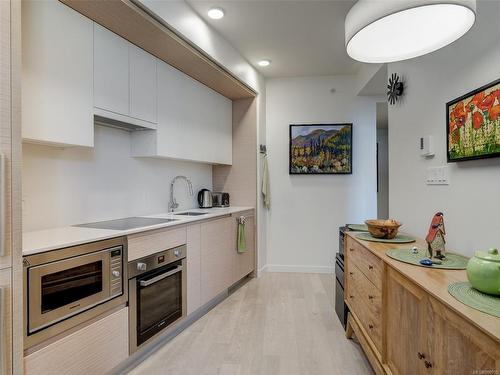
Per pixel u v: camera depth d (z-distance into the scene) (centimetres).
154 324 221
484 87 144
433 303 114
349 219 422
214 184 420
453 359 101
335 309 297
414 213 225
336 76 421
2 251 124
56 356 151
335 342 238
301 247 433
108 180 253
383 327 164
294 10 257
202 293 284
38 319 143
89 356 169
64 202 216
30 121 167
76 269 163
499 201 140
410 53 167
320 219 428
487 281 109
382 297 165
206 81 335
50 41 178
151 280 211
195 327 263
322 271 428
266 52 342
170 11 225
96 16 201
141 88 250
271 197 438
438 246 158
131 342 199
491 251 115
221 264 320
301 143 428
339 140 420
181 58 272
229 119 404
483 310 97
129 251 198
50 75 178
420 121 215
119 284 190
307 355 220
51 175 207
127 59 235
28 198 193
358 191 420
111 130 257
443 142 187
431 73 200
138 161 286
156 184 310
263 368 204
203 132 343
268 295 340
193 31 254
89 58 203
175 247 246
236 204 411
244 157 408
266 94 434
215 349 228
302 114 429
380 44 171
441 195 189
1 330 125
